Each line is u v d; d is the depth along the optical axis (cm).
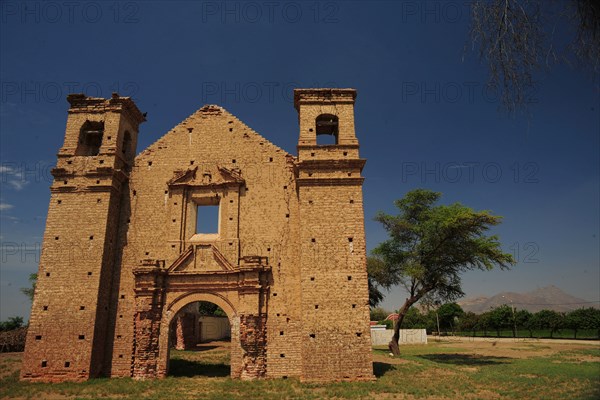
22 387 2248
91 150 3084
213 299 2589
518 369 3020
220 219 2764
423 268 3941
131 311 2628
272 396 2009
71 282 2552
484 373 2781
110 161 2792
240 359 2480
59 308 2508
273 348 2483
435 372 2733
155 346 2522
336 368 2314
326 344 2344
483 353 4703
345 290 2434
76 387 2233
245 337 2470
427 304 4262
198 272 2605
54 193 2728
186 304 2605
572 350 4866
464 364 3494
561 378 2530
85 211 2686
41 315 2498
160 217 2786
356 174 2656
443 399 1969
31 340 2458
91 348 2438
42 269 2578
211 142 2923
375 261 4866
